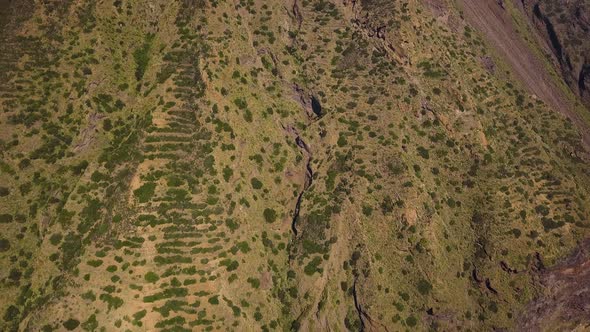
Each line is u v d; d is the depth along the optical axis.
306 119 87.94
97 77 82.56
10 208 72.44
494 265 78.81
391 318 73.62
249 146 81.06
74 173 76.19
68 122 78.94
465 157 87.12
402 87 88.00
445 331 75.38
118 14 88.00
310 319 73.38
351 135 84.00
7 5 84.38
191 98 80.69
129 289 67.06
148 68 84.31
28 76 79.81
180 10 88.25
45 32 83.12
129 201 72.62
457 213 82.44
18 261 69.75
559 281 79.94
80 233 71.31
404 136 84.62
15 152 75.38
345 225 78.06
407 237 77.88
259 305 72.38
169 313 67.06
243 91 84.25
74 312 65.00
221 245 72.38
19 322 66.25
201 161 76.69
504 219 81.56
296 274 75.69
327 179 81.25
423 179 82.06
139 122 79.56
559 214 84.00
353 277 76.00
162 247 70.38
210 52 84.00
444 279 77.06
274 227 78.94
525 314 77.94
